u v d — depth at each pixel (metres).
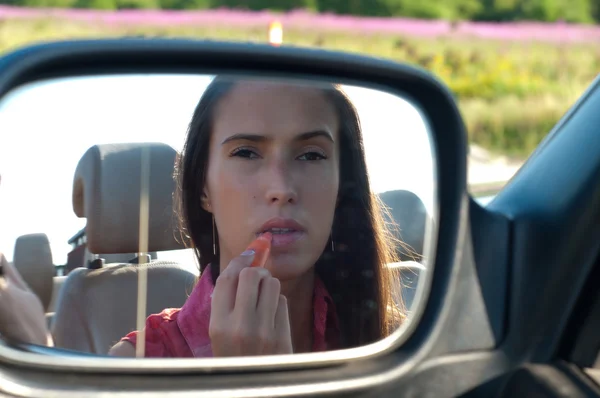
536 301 2.00
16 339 1.64
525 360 1.99
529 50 23.72
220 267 1.88
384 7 30.56
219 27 25.73
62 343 1.74
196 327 1.84
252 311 1.78
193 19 26.50
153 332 1.82
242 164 1.84
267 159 1.86
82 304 1.77
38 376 1.61
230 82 1.79
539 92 19.20
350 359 1.80
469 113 16.62
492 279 1.97
